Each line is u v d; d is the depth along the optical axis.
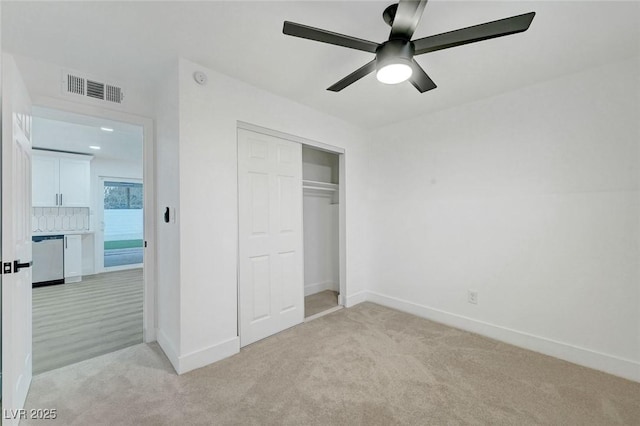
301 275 2.94
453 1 1.44
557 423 1.57
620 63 2.02
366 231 3.65
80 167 5.00
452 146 2.88
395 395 1.79
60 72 2.10
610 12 1.52
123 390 1.83
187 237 2.04
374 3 1.48
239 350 2.33
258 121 2.48
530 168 2.40
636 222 1.97
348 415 1.62
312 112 2.95
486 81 2.32
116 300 3.82
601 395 1.80
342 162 3.37
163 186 2.30
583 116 2.16
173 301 2.12
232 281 2.31
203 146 2.13
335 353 2.30
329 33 1.37
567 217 2.23
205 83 2.14
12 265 1.48
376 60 1.56
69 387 1.86
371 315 3.14
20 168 1.70
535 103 2.37
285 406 1.69
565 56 1.96
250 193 2.50
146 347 2.40
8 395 1.43
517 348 2.40
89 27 1.67
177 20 1.62
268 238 2.64
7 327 1.44
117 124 2.43
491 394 1.80
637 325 1.96
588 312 2.14
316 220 4.00
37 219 4.81
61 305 3.62
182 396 1.77
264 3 1.49
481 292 2.67
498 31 1.30
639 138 1.96
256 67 2.15
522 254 2.44
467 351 2.34
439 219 2.97
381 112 3.03
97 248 5.39
